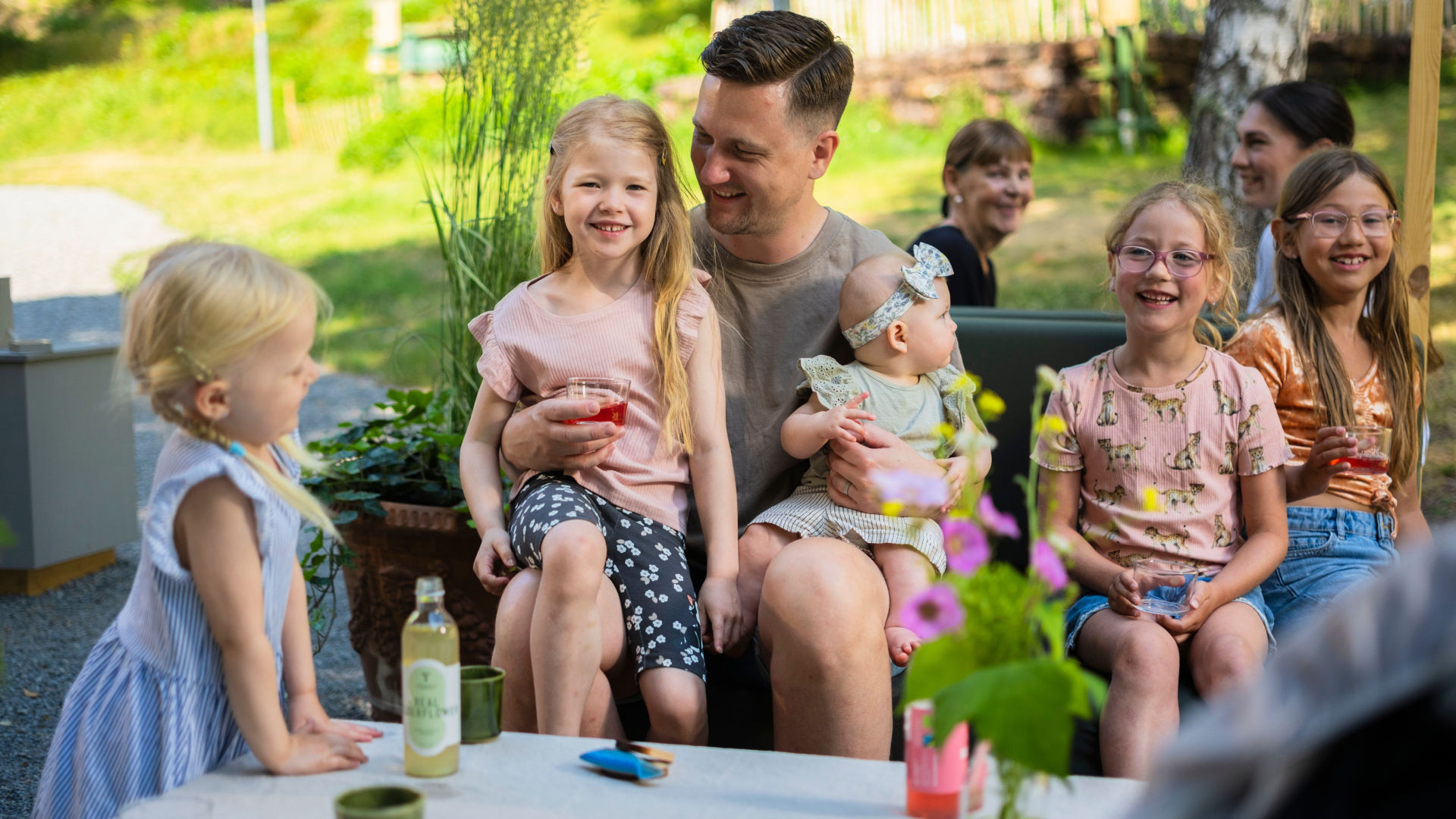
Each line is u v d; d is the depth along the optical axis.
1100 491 2.46
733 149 2.41
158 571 1.61
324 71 19.53
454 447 3.04
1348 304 2.72
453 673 1.51
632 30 17.75
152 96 19.94
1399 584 0.61
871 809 1.40
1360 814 0.61
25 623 4.05
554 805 1.40
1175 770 0.65
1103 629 2.19
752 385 2.59
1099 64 12.24
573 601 1.99
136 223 13.32
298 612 1.81
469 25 3.24
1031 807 1.40
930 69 13.20
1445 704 0.58
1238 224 4.99
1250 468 2.37
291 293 1.62
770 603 2.07
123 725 1.64
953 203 4.45
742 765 1.54
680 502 2.41
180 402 1.60
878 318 2.46
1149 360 2.46
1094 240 9.74
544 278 2.52
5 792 2.79
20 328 8.96
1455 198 9.09
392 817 1.21
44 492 4.35
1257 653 2.14
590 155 2.36
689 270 2.46
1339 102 3.69
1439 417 6.04
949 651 1.13
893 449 2.35
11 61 22.12
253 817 1.37
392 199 13.83
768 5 5.63
